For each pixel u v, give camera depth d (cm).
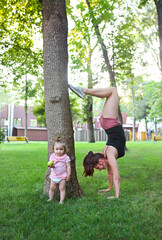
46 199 416
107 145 449
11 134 3900
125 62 1463
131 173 685
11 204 393
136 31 1605
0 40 1126
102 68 1489
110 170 491
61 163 410
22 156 1159
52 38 444
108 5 1069
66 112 443
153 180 587
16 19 995
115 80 1581
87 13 1086
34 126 4153
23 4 883
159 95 3506
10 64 1267
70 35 1269
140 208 362
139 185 528
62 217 326
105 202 401
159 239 260
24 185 533
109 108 455
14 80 1405
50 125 443
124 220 315
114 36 1391
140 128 4984
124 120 4750
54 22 446
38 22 969
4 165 859
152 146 1897
